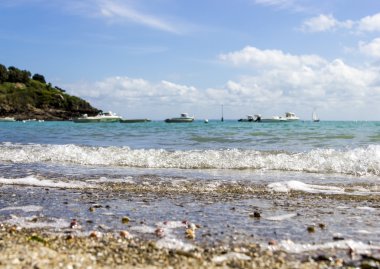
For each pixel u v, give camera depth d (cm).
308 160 1709
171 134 3738
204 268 560
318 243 693
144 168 1680
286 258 618
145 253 625
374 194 1137
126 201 1052
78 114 18612
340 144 2455
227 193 1166
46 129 5522
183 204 1014
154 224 820
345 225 810
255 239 716
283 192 1180
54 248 636
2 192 1179
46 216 888
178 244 684
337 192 1173
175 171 1598
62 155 2008
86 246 655
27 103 18425
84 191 1195
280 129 4638
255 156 1833
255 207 979
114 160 1850
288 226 803
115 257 601
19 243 654
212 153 1934
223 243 691
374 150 1825
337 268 573
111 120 12562
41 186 1283
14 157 2002
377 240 709
